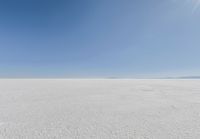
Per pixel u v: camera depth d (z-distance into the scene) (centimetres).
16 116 444
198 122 399
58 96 782
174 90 1062
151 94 868
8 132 328
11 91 938
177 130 344
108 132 333
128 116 453
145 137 307
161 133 327
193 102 647
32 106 568
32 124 380
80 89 1096
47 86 1308
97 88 1176
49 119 421
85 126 369
